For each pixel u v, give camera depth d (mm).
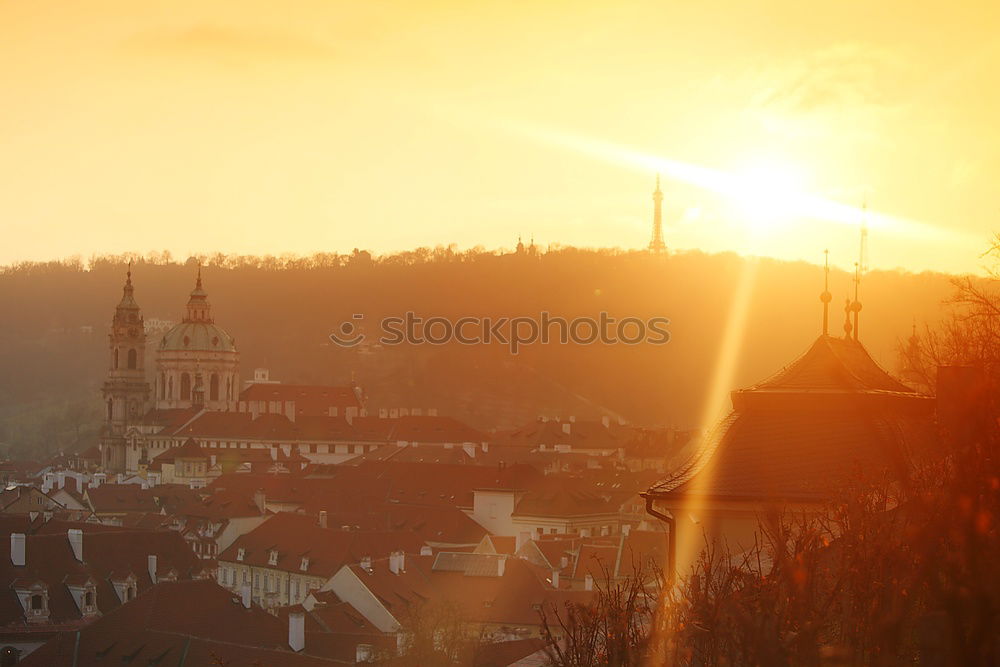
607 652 30422
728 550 47125
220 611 126562
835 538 34000
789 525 36781
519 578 148000
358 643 127938
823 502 43156
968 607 17828
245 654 115812
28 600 155500
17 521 189125
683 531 49844
